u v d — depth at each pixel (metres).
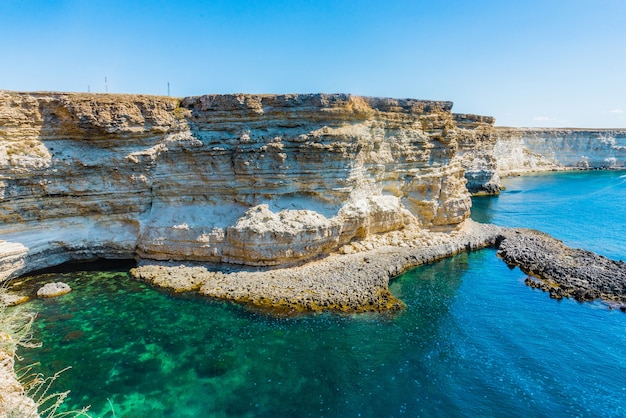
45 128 32.06
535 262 37.34
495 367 22.80
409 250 38.75
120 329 25.30
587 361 23.47
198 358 22.66
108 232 34.72
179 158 33.94
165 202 35.03
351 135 34.53
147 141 33.44
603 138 133.62
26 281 31.19
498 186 84.25
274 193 33.91
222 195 34.75
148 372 21.41
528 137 130.00
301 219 33.41
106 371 21.38
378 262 35.16
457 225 45.47
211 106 33.62
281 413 18.91
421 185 42.97
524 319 27.97
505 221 56.69
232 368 21.92
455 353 23.97
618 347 24.81
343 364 22.59
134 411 18.66
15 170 30.27
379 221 39.47
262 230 32.09
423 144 42.00
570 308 29.53
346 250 36.78
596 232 50.62
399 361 23.05
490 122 84.94
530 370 22.62
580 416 19.39
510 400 20.34
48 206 32.56
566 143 133.25
